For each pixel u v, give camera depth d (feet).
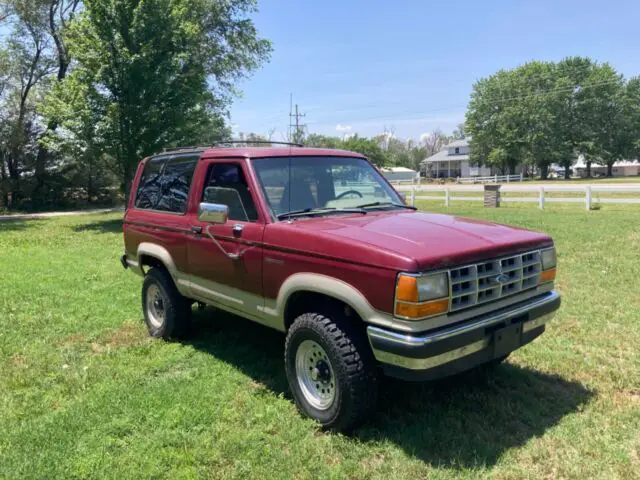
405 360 9.94
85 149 61.57
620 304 20.75
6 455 10.89
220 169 14.96
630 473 9.89
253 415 12.41
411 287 9.81
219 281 14.58
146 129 61.00
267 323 13.37
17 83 96.12
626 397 13.06
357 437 11.35
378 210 14.62
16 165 99.91
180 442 11.28
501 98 229.04
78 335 18.86
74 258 36.19
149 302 18.83
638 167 294.05
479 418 12.02
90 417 12.42
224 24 83.87
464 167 282.77
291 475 10.11
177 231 16.15
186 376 14.76
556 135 220.84
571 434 11.28
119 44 59.36
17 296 24.53
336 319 11.39
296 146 16.29
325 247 11.27
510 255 11.60
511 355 15.84
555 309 12.76
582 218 50.47
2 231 58.34
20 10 86.28
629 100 231.30
